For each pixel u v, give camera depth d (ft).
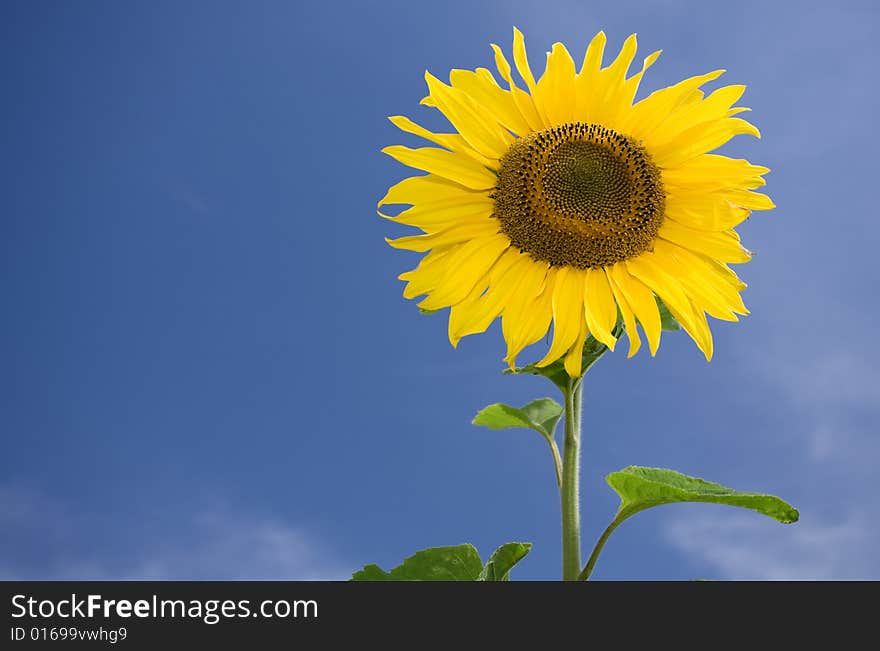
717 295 2.18
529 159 2.24
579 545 2.24
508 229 2.24
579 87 2.28
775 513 2.01
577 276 2.23
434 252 2.24
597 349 2.24
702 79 2.22
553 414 2.51
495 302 2.20
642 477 2.12
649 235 2.23
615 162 2.26
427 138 2.21
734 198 2.21
